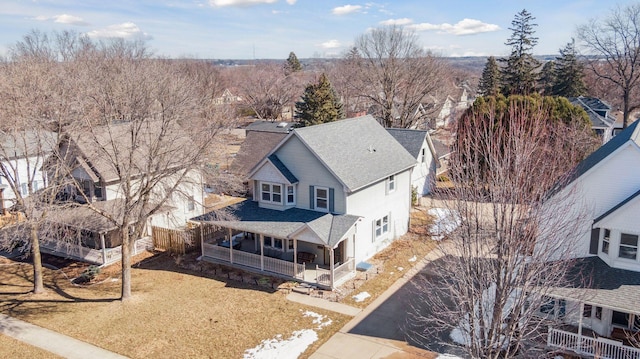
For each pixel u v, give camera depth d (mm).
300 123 60688
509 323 13664
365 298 22344
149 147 22422
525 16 58094
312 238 23359
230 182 25688
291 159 26734
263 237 26359
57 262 28312
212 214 27562
